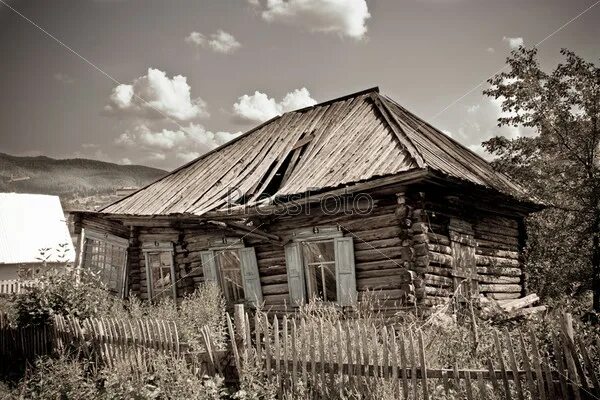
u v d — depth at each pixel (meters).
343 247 9.60
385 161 9.50
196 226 12.38
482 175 11.67
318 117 13.87
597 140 11.48
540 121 11.90
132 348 7.35
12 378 9.16
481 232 11.45
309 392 5.73
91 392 6.93
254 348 6.20
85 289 10.17
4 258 30.38
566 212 12.56
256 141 14.60
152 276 13.51
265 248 11.10
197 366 6.58
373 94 13.56
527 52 12.47
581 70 11.61
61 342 8.63
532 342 4.47
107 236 14.73
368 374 5.27
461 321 8.51
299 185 10.31
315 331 5.99
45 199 35.91
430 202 9.49
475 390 5.19
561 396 4.32
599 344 4.39
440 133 14.47
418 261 8.88
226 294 11.81
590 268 11.61
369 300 9.05
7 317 10.52
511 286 12.30
